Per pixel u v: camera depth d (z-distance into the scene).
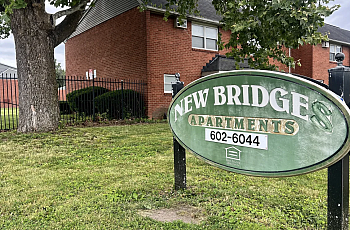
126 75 13.67
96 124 10.25
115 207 3.30
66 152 6.24
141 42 12.51
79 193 3.79
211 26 14.47
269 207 3.25
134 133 8.59
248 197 3.58
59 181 4.29
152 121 11.62
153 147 6.69
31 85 7.68
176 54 13.12
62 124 8.35
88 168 5.05
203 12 14.40
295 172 2.41
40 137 7.27
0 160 5.52
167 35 12.81
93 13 16.28
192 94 3.34
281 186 4.00
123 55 13.82
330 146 2.17
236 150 2.90
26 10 7.41
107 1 14.81
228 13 5.09
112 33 14.63
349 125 2.04
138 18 12.62
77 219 2.99
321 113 2.21
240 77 2.80
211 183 4.09
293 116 2.40
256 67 5.94
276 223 2.84
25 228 2.82
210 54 14.38
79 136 7.71
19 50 7.68
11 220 3.02
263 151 2.65
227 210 3.14
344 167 2.26
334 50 20.69
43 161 5.52
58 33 8.27
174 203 3.40
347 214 2.32
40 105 7.79
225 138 3.00
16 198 3.60
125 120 11.25
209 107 3.16
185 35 13.41
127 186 4.01
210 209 3.20
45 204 3.40
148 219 2.98
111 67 14.88
